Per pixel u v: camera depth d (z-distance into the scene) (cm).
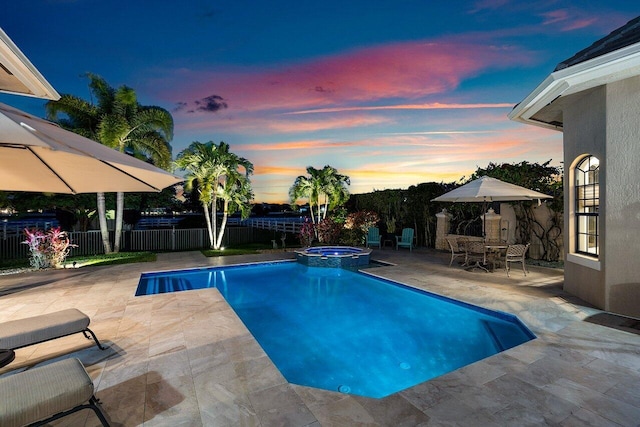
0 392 248
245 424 302
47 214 3256
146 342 495
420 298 833
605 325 546
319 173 2081
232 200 1833
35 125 228
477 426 298
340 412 321
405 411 321
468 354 550
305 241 1719
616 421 304
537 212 1204
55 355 453
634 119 559
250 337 513
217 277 1114
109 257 1412
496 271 1029
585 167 711
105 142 1550
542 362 422
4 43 377
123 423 304
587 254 704
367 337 624
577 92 632
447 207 1539
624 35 566
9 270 1130
